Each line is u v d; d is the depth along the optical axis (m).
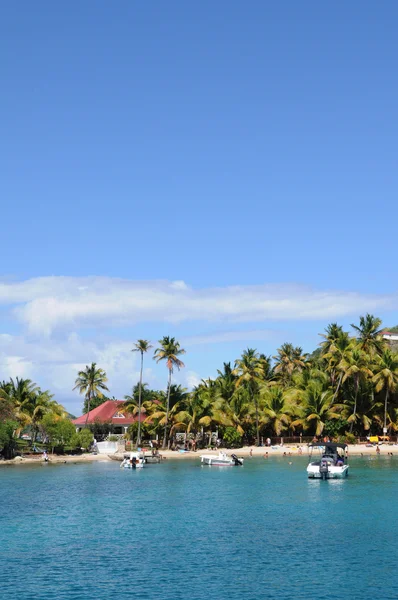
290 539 45.00
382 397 129.25
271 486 74.94
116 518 55.19
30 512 59.06
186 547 43.19
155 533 48.19
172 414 123.88
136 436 130.62
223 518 54.25
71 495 70.31
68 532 49.19
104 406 150.75
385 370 123.19
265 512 56.91
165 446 125.56
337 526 49.44
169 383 122.81
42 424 119.25
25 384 123.12
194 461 110.19
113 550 42.69
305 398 128.62
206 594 32.84
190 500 65.19
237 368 129.00
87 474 92.38
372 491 68.88
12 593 33.56
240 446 126.50
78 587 34.41
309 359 163.50
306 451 121.19
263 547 42.69
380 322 130.38
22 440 132.88
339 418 126.00
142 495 69.50
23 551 42.78
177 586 34.28
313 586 33.88
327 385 133.88
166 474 90.94
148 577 36.06
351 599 31.73
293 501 63.09
